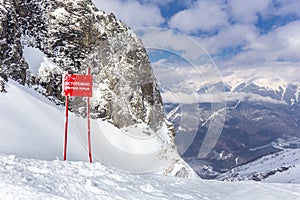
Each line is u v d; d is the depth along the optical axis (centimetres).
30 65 2372
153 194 674
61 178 658
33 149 1419
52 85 2431
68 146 1633
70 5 2953
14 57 2184
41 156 1386
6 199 504
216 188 838
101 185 666
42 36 2675
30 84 2261
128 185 709
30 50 2480
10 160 714
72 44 2777
